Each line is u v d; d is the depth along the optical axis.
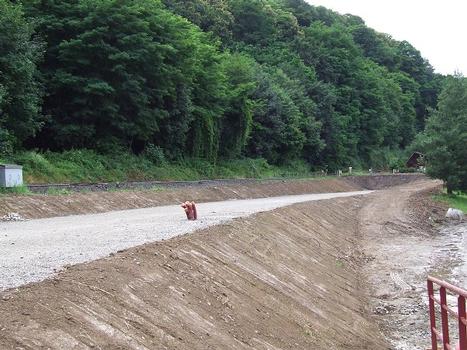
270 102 61.62
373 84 98.81
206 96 47.88
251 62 66.44
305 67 84.00
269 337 9.38
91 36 34.50
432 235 32.53
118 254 9.84
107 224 17.67
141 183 33.03
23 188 23.58
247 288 11.13
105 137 37.47
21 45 29.36
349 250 25.09
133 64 36.97
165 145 43.22
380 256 24.75
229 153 54.66
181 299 8.68
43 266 9.26
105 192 26.92
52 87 34.50
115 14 35.12
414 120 121.12
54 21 34.50
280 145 65.06
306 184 56.34
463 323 7.28
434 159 52.16
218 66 48.94
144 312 7.57
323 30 102.38
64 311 6.61
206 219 18.70
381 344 12.23
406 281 19.53
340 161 82.31
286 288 12.84
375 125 95.69
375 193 55.59
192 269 10.30
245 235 15.84
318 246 21.95
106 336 6.47
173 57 40.16
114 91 35.75
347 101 91.06
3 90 26.67
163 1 68.44
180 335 7.50
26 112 30.03
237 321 9.21
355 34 133.88
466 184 51.53
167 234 13.78
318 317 12.09
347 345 11.24
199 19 74.31
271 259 14.89
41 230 15.87
